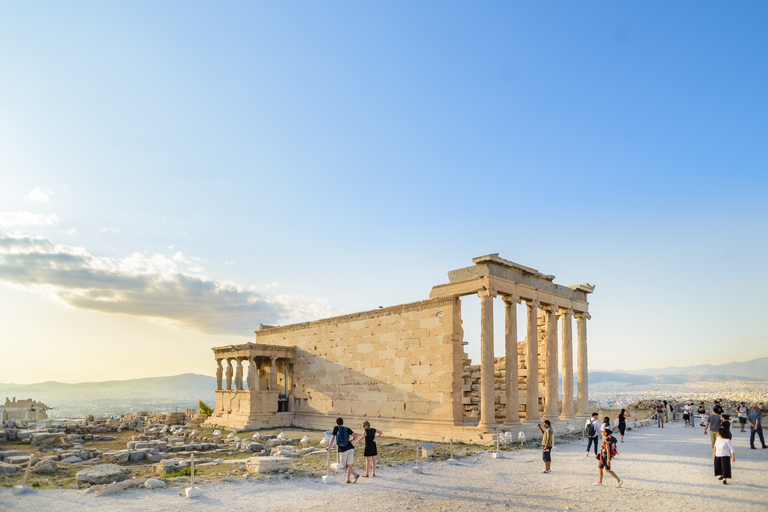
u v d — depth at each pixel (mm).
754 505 16547
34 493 17859
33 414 69250
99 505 16266
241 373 48688
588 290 42938
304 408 48344
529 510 16109
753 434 28812
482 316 33688
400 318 39938
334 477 20828
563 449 29359
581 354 42094
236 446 32188
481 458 26047
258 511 15773
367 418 41469
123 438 41094
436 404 36125
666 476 21312
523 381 40250
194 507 16141
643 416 51719
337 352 45594
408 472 22203
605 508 16328
